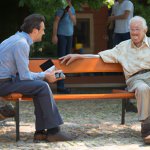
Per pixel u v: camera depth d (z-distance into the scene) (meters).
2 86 8.91
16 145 8.77
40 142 8.99
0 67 8.97
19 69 8.81
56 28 14.75
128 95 9.48
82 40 20.39
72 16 14.98
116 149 8.38
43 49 17.14
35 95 8.90
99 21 20.39
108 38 18.78
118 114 12.22
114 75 17.55
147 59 9.83
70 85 16.88
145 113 9.12
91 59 10.16
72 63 10.10
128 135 9.61
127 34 15.71
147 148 8.44
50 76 9.07
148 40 9.91
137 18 9.80
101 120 11.34
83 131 10.01
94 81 17.62
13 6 15.49
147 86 9.20
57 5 12.55
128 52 10.00
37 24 9.02
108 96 9.44
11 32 15.86
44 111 8.85
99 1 14.38
